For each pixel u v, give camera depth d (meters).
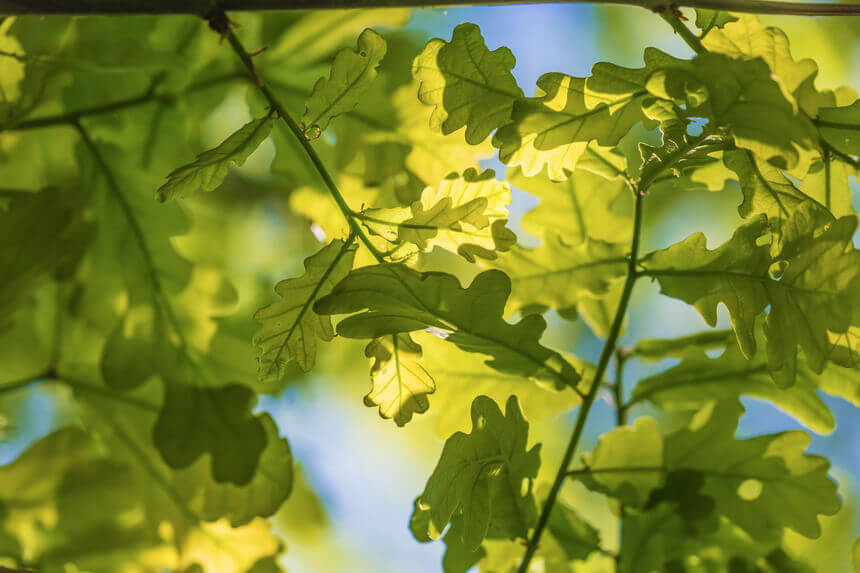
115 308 1.23
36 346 1.26
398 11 1.28
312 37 1.27
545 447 1.95
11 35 1.17
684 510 1.18
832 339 1.08
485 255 1.10
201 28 1.26
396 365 1.10
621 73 1.08
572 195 1.22
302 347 1.10
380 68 1.29
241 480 1.20
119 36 1.20
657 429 1.19
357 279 1.08
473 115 1.11
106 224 1.23
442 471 1.08
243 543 1.25
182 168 1.08
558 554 1.19
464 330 1.12
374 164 1.25
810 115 1.08
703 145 1.09
